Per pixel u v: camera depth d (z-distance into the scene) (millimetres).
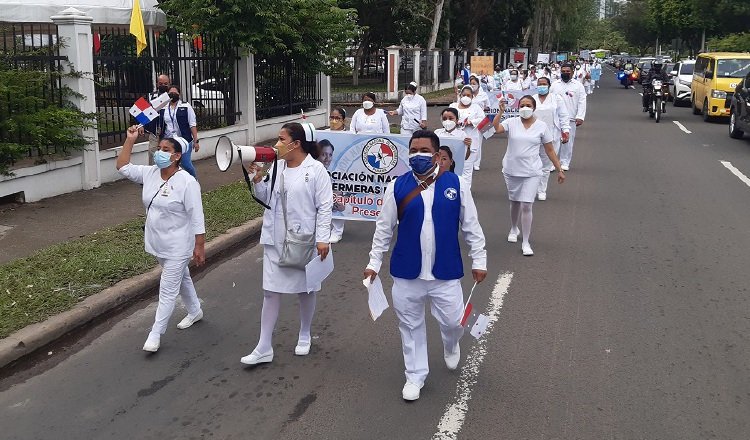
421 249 4445
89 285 6535
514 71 22234
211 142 14180
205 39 14562
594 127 21719
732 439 4109
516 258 7895
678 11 49312
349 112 26719
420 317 4629
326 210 5047
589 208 10438
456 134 9938
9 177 9391
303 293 5238
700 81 24172
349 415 4438
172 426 4340
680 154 15906
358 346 5551
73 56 10305
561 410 4461
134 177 5516
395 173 8617
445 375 4977
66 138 9914
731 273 7273
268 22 14727
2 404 4660
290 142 4961
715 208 10367
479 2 46531
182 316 6270
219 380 4969
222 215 9305
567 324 5910
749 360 5184
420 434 4191
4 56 9727
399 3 35125
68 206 9625
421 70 35625
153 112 5641
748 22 43000
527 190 7934
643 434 4168
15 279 6520
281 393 4754
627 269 7453
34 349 5445
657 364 5121
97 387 4883
